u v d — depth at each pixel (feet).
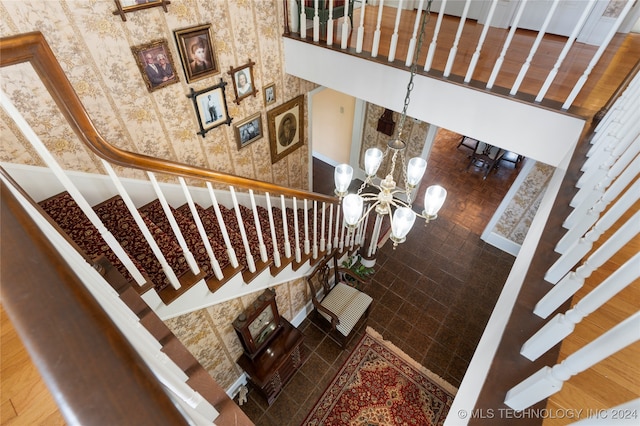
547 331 2.89
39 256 1.33
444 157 21.01
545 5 10.64
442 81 7.75
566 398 2.80
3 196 1.48
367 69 9.00
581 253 3.34
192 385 4.28
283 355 9.64
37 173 6.82
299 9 9.91
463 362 11.25
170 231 7.91
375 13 12.67
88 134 3.83
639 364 2.88
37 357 1.13
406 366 11.09
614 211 2.83
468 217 16.85
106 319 1.32
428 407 10.13
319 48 9.73
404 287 13.61
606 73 8.07
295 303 11.55
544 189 12.76
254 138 11.38
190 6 7.77
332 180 20.06
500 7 11.18
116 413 1.11
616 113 5.12
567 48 5.97
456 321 12.46
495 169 19.93
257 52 9.95
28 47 3.01
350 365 11.14
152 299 5.53
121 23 6.79
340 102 18.11
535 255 4.23
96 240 6.40
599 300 2.34
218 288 6.81
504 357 3.29
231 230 9.03
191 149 9.52
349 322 10.97
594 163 4.73
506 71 8.13
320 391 10.61
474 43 9.91
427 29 11.06
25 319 1.18
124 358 1.24
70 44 6.24
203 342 8.08
